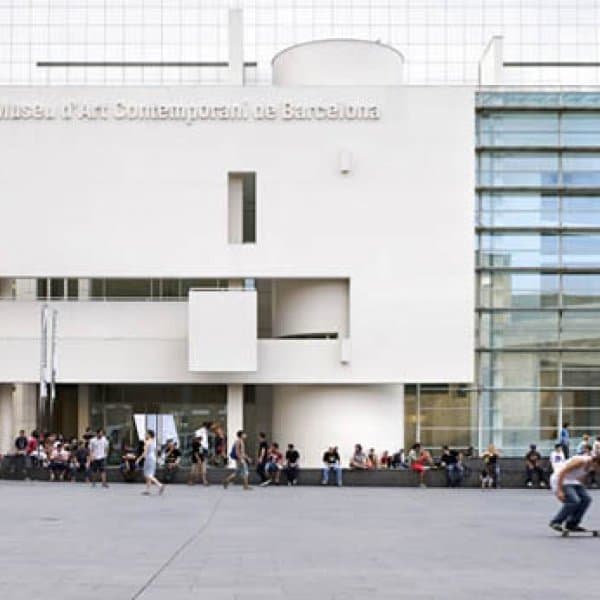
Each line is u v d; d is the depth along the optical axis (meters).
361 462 36.16
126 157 39.75
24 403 45.25
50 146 39.72
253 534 18.48
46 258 39.53
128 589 11.19
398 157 39.88
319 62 41.34
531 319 43.03
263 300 44.88
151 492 30.16
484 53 49.41
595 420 43.31
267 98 39.88
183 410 45.50
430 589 11.52
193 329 38.75
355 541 17.39
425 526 20.58
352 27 55.94
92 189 39.69
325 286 40.31
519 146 42.28
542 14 56.47
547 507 26.44
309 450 40.31
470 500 29.11
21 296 43.44
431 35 56.12
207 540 17.25
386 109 39.94
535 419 43.44
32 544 16.27
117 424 45.69
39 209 39.66
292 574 12.76
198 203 39.69
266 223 39.69
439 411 46.59
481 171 42.50
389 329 39.50
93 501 26.16
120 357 40.03
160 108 39.72
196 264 39.56
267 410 46.22
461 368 39.47
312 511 24.39
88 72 56.47
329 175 39.78
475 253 42.47
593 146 42.34
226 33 56.28
